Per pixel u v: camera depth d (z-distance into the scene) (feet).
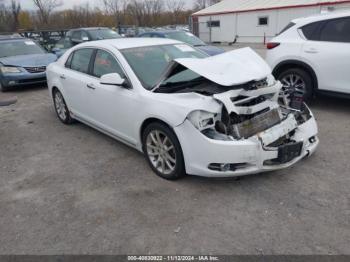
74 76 16.26
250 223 9.30
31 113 21.94
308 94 19.04
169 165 11.67
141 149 12.92
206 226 9.28
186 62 11.30
